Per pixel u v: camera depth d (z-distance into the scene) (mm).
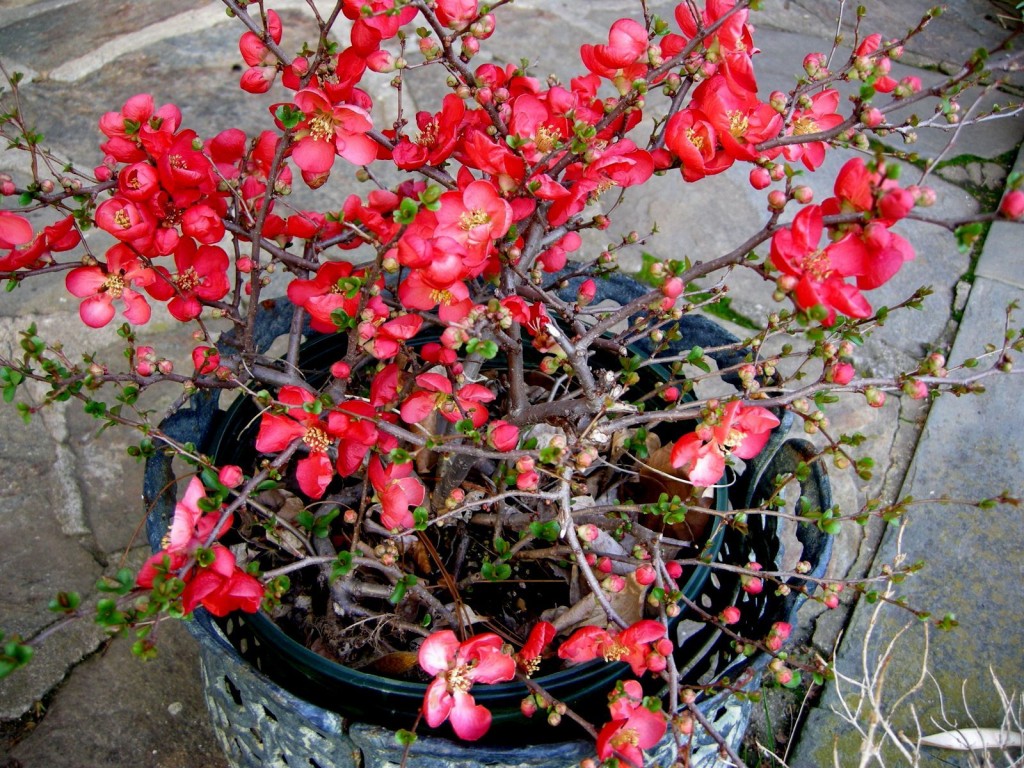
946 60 1405
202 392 569
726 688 463
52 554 804
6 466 858
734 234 1104
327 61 456
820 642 775
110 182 483
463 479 578
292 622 559
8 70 1330
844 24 1482
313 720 446
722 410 443
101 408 486
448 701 421
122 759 687
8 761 676
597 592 449
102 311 486
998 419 928
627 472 614
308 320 640
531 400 664
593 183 457
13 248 462
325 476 476
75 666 731
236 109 1269
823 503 535
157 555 404
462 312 457
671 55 502
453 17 432
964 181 1184
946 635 770
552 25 1435
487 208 426
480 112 500
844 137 451
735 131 458
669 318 518
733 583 574
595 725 508
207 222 465
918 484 882
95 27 1438
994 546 829
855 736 716
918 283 1059
